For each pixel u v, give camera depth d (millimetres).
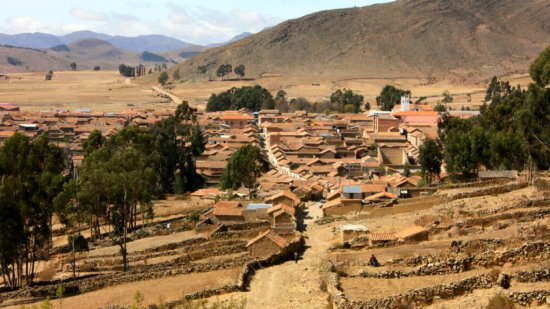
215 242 78562
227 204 103000
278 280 58562
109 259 78625
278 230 85438
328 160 192000
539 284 45031
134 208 111125
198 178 179125
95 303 57031
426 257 54156
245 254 70438
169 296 56500
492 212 69312
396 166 178875
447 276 49719
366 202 101562
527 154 97875
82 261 79250
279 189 132250
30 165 99250
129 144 134125
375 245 64812
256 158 138000
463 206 76438
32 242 80875
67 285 62688
